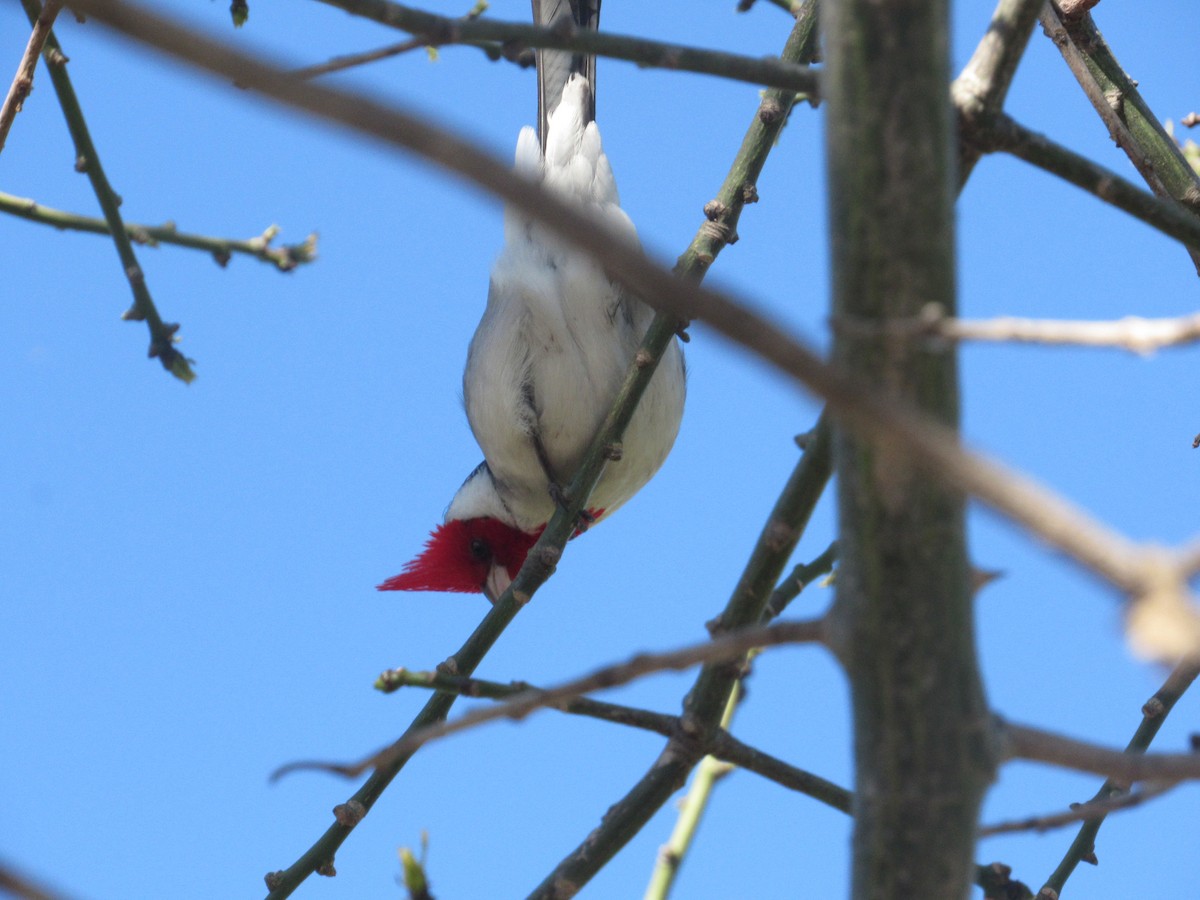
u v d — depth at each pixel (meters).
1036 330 2.69
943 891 3.53
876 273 3.26
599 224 2.17
